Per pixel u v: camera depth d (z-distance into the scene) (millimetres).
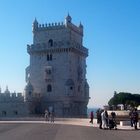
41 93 111500
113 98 141375
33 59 113750
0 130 44250
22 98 109562
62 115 108125
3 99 110875
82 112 118750
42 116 102562
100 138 32719
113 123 47250
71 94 108125
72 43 109562
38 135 35906
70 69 109250
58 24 112062
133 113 49781
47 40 113062
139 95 143375
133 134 37938
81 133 39344
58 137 33594
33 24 114875
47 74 110812
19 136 34469
